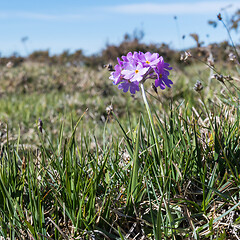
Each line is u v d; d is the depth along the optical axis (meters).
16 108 0.80
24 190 0.26
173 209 0.23
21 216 0.22
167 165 0.25
